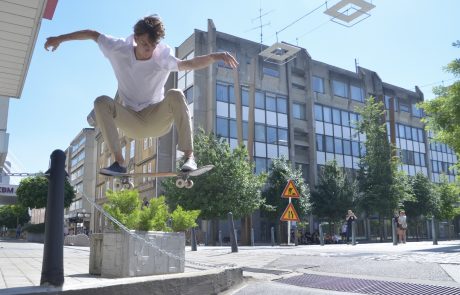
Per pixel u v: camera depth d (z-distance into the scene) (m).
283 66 42.44
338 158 44.62
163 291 4.23
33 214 92.06
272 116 40.53
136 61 3.62
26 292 3.11
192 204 27.91
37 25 6.56
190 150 3.82
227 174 28.42
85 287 3.45
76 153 75.81
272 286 5.45
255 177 29.98
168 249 6.41
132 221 6.24
